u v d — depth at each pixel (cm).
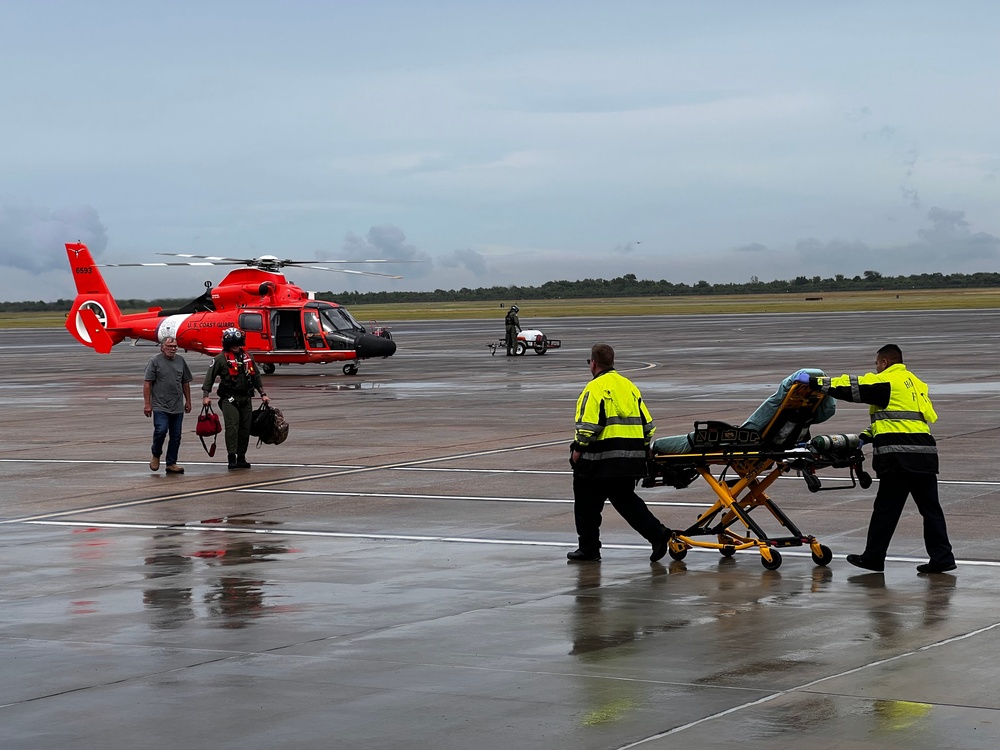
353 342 3869
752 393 2786
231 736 592
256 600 895
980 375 3212
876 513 980
